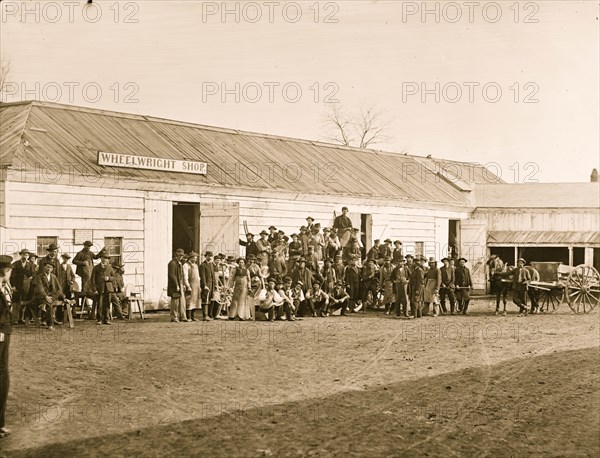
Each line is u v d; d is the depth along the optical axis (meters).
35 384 12.48
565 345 18.42
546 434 10.20
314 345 17.64
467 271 27.17
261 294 23.09
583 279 27.67
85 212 23.23
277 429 10.05
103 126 27.55
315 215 31.42
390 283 26.48
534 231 39.00
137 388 12.45
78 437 9.59
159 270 25.45
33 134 24.05
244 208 28.38
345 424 10.40
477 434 10.10
